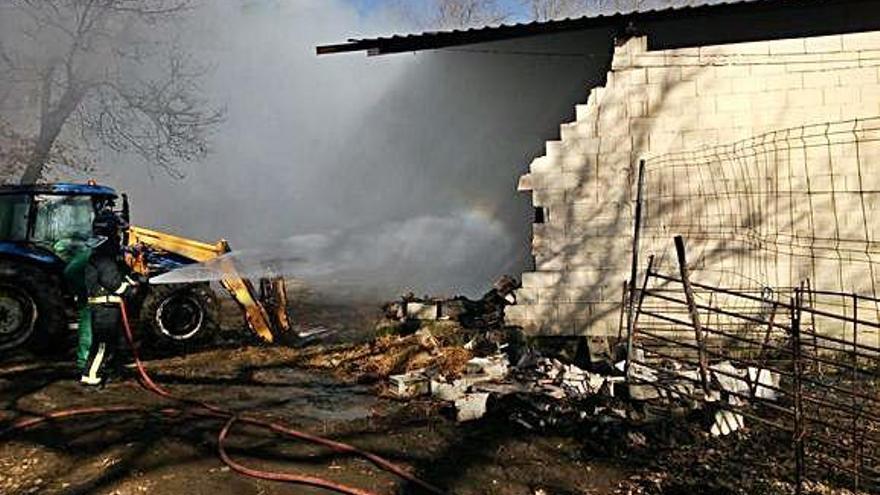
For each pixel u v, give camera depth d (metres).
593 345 7.18
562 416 5.36
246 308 8.40
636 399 5.49
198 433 5.18
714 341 7.17
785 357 6.87
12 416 5.54
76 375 6.85
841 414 5.30
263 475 4.39
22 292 7.45
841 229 7.07
